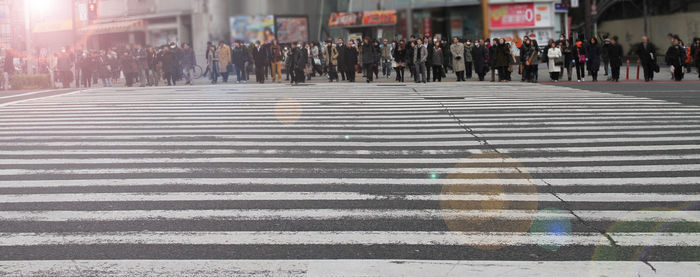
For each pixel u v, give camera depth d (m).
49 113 15.97
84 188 7.45
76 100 19.88
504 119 13.17
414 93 19.88
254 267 4.70
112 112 15.82
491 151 9.54
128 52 27.17
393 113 14.52
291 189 7.25
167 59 26.69
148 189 7.35
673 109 14.47
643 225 5.64
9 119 14.84
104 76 28.98
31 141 11.28
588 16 32.00
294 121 13.37
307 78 28.97
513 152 9.43
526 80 25.25
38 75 30.33
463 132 11.48
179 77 28.09
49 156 9.72
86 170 8.55
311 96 19.33
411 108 15.48
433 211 6.21
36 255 5.04
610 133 11.11
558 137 10.76
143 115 14.97
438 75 25.67
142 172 8.37
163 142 10.88
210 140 11.01
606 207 6.27
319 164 8.74
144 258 4.94
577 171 8.00
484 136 10.98
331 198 6.80
